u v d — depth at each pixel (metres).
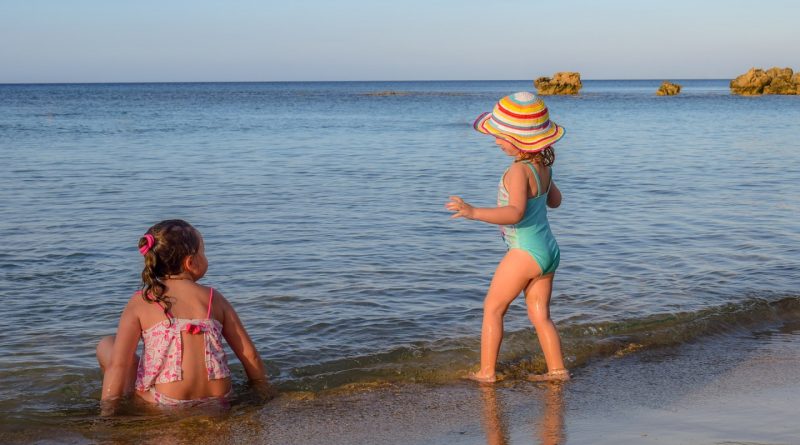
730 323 5.64
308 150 20.73
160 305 3.93
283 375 4.57
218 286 6.53
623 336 5.32
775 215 10.11
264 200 11.47
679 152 20.00
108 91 137.38
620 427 3.65
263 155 19.08
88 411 4.00
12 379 4.46
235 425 3.79
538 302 4.52
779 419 3.71
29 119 37.75
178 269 4.00
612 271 7.08
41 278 6.77
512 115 4.25
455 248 8.10
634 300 6.12
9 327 5.43
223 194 12.05
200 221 9.63
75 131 28.12
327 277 6.85
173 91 138.50
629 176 14.66
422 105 66.44
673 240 8.51
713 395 4.16
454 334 5.34
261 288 6.47
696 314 5.75
